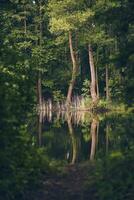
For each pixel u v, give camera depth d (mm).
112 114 47719
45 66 70125
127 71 13898
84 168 15031
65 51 71875
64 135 28859
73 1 63844
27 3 69000
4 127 12281
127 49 13867
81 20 61688
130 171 11805
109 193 11375
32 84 14055
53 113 60031
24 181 12266
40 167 14398
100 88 69812
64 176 14211
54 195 12375
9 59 14320
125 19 14469
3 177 11828
